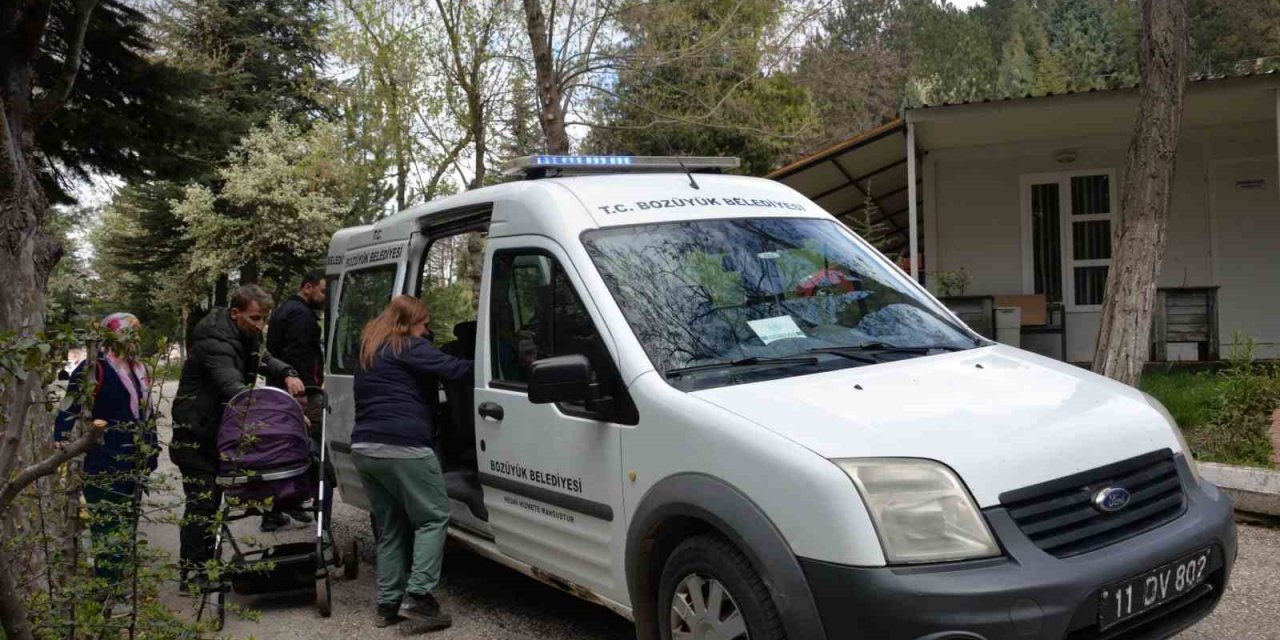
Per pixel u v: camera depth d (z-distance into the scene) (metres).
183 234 32.72
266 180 30.36
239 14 33.06
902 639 2.87
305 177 30.05
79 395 3.18
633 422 3.77
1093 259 12.70
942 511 2.99
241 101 32.78
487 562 6.25
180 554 5.63
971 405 3.45
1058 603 2.90
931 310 4.61
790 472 3.13
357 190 16.22
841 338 4.18
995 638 2.84
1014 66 53.00
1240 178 11.97
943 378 3.75
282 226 30.73
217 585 4.85
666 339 3.91
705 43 12.74
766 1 12.70
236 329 5.70
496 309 4.76
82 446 2.41
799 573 3.06
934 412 3.37
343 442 6.21
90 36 12.04
